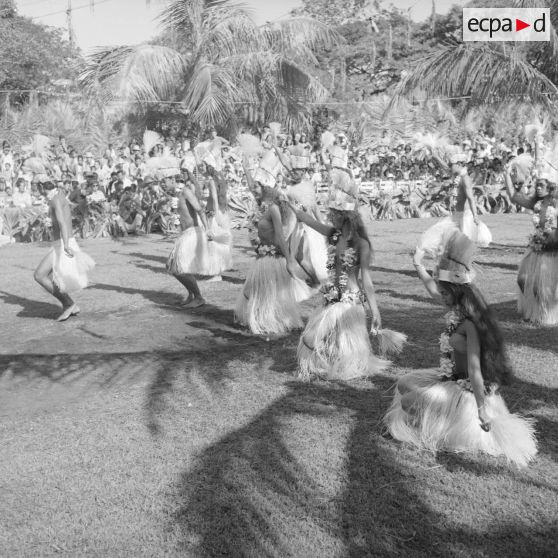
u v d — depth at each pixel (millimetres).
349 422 4379
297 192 8172
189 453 4027
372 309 5086
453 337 3857
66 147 20656
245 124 24219
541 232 6465
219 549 3094
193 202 7723
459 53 10867
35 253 13188
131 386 5266
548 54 11500
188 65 23438
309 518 3312
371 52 35969
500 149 20203
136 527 3281
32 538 3225
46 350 6395
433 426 3949
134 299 8547
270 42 24062
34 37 37000
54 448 4172
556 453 3881
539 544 3057
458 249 3775
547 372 5129
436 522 3248
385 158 20344
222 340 6469
